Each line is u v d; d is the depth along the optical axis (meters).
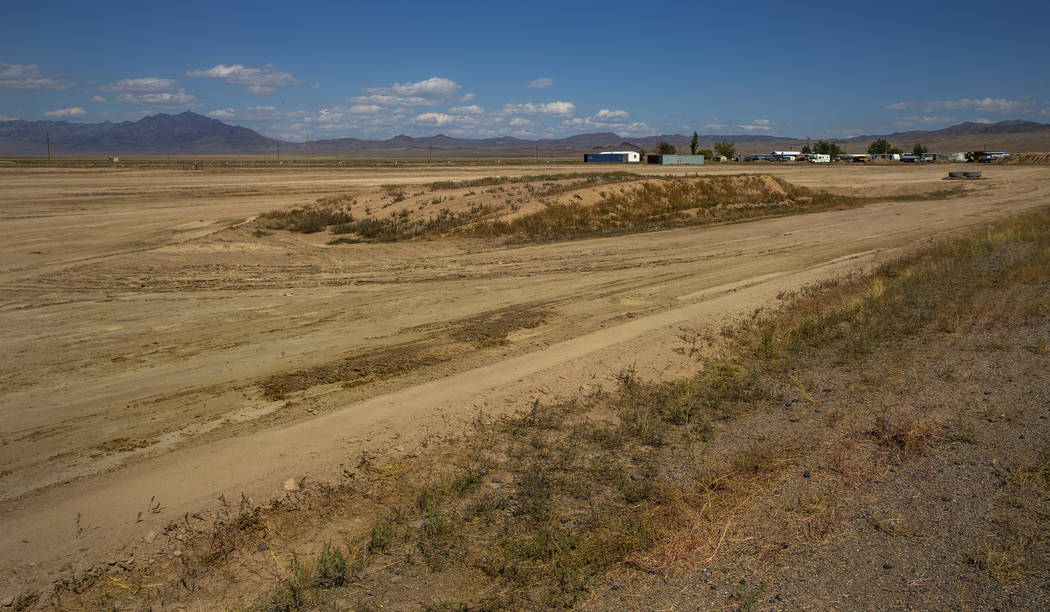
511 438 7.30
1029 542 4.72
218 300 14.30
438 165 116.62
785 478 6.02
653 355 10.34
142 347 10.83
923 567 4.53
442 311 13.63
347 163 130.88
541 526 5.32
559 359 10.22
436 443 7.19
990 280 14.59
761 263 20.12
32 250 21.11
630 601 4.32
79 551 5.14
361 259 20.38
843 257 21.27
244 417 8.01
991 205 40.94
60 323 12.20
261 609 4.37
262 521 5.57
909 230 28.38
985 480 5.73
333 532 5.40
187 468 6.60
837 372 9.23
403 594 4.49
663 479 6.15
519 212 27.55
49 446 7.17
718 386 8.91
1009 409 7.30
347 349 10.87
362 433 7.41
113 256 19.97
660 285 16.59
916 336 10.66
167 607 4.44
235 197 42.78
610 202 31.06
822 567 4.59
